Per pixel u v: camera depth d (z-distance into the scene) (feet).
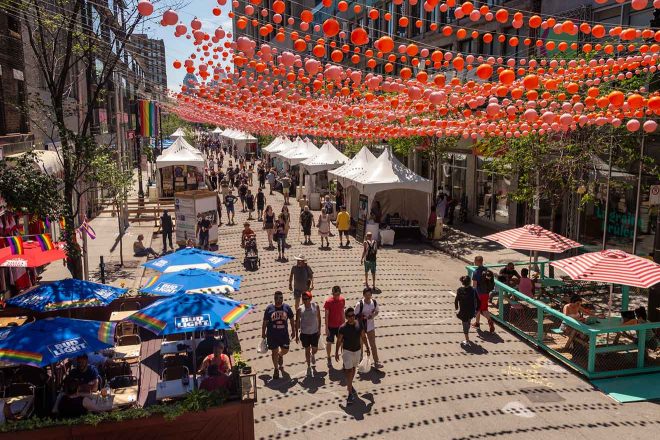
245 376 24.97
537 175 53.52
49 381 29.25
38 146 61.31
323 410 28.81
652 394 30.50
